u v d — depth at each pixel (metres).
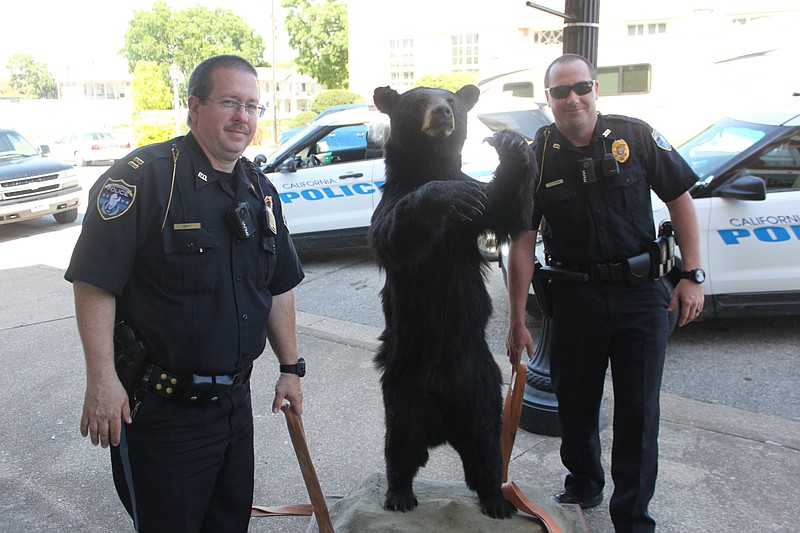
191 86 2.20
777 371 4.93
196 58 59.78
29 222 12.78
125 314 2.18
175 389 2.17
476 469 2.71
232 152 2.20
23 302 7.22
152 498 2.22
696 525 3.10
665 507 3.24
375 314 6.62
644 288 2.87
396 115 2.56
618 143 2.85
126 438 2.20
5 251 10.02
